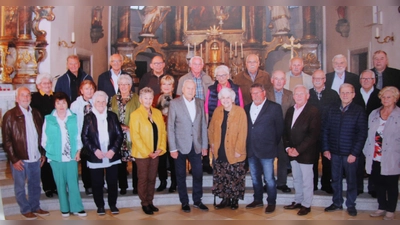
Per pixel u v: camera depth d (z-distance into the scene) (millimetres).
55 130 4258
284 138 4570
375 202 4621
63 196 4355
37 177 4363
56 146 4262
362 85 4898
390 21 6000
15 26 6375
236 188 4480
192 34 8773
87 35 7645
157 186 5195
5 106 6031
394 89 4188
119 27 8508
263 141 4426
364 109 4547
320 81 4969
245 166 4809
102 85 5160
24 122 4250
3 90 6250
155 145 4402
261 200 4676
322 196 4750
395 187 4203
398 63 5820
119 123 4426
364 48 6711
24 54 6379
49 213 4449
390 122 4145
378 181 4289
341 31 7301
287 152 4500
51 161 4301
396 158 4121
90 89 4641
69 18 6965
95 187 4355
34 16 6457
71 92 5145
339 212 4516
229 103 4359
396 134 4113
